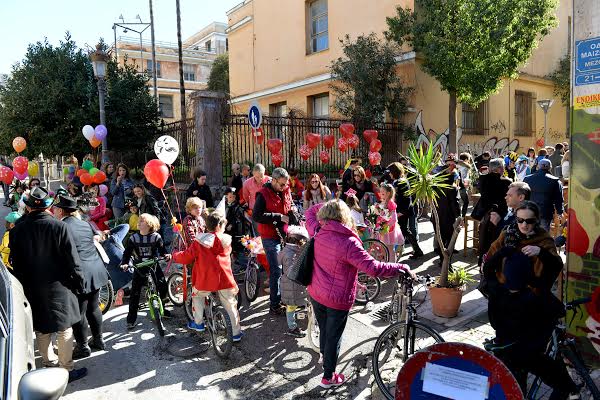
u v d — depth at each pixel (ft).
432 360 7.43
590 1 12.07
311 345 15.25
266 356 15.20
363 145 44.42
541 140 61.87
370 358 14.67
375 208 22.77
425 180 17.69
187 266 17.63
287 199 18.95
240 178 34.99
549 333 9.97
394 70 46.47
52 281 13.08
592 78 12.18
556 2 41.73
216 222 15.55
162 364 14.83
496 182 18.48
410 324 12.31
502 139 60.34
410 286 12.47
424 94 48.78
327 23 59.62
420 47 41.93
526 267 9.85
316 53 60.54
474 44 39.19
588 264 12.61
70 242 13.16
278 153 34.53
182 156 41.19
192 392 13.10
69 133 48.75
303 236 16.40
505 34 39.19
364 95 46.09
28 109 47.50
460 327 16.52
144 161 51.21
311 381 13.53
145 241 17.58
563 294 15.46
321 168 44.24
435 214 17.92
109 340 16.72
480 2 38.88
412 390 7.52
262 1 70.33
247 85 75.61
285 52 66.23
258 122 34.60
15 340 9.05
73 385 13.55
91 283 14.93
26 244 12.85
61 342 13.58
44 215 13.15
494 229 17.57
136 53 133.69
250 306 19.80
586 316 12.70
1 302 9.75
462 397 7.14
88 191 30.45
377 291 19.58
